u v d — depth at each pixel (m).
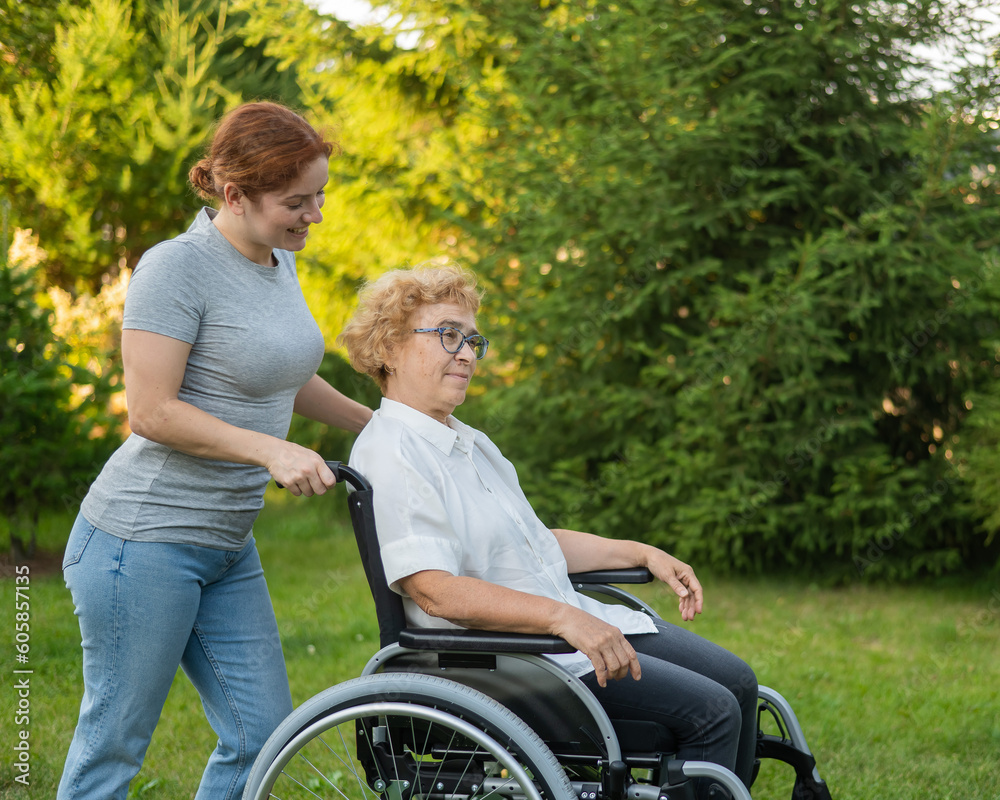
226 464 1.71
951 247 5.00
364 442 1.78
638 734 1.71
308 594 5.30
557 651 1.52
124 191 7.94
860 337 5.61
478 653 1.68
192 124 7.93
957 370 5.52
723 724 1.68
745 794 1.53
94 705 1.70
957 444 5.38
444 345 1.82
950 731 3.10
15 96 7.68
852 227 5.21
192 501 1.68
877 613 4.96
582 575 2.04
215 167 1.64
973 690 3.59
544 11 6.33
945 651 4.23
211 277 1.66
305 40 7.72
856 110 5.66
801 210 5.81
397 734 1.77
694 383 5.50
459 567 1.72
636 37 5.21
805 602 5.23
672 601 5.14
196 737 2.96
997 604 5.14
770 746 2.04
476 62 6.91
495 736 1.56
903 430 5.88
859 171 5.35
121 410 6.81
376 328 1.86
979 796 2.57
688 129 5.27
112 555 1.66
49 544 6.17
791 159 5.73
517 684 1.71
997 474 4.91
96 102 7.56
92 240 7.94
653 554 2.02
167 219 8.55
